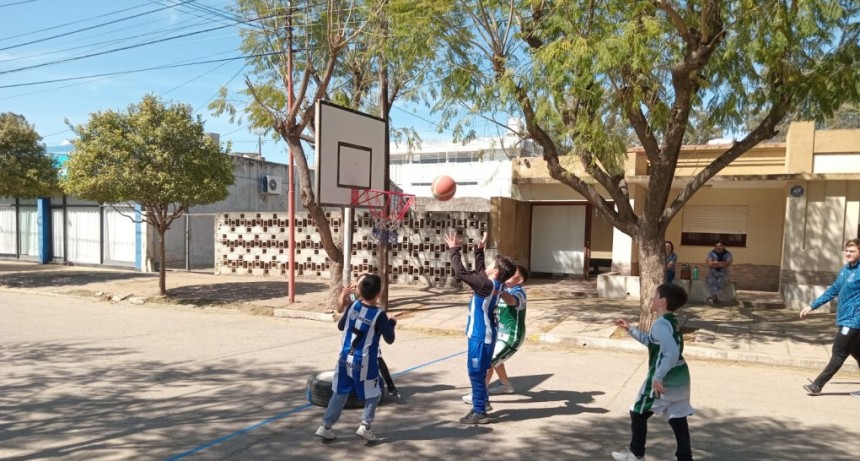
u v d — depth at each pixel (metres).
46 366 7.79
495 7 9.27
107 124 13.00
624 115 8.58
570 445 4.98
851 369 7.81
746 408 6.11
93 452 4.80
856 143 12.30
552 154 9.62
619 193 9.41
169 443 5.00
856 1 8.12
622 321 4.62
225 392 6.57
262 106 11.87
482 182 25.22
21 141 17.41
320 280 17.16
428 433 5.26
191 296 14.22
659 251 9.34
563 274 17.94
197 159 13.18
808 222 12.36
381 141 10.69
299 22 12.27
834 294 6.66
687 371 4.34
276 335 10.11
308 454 4.77
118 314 12.43
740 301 12.68
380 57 11.59
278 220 18.02
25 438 5.12
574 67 7.98
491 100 9.32
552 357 8.50
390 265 16.39
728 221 15.62
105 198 13.05
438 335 10.27
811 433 5.36
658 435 5.25
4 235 24.58
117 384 6.91
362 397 4.91
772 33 7.82
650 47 8.52
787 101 8.55
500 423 5.53
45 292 15.64
